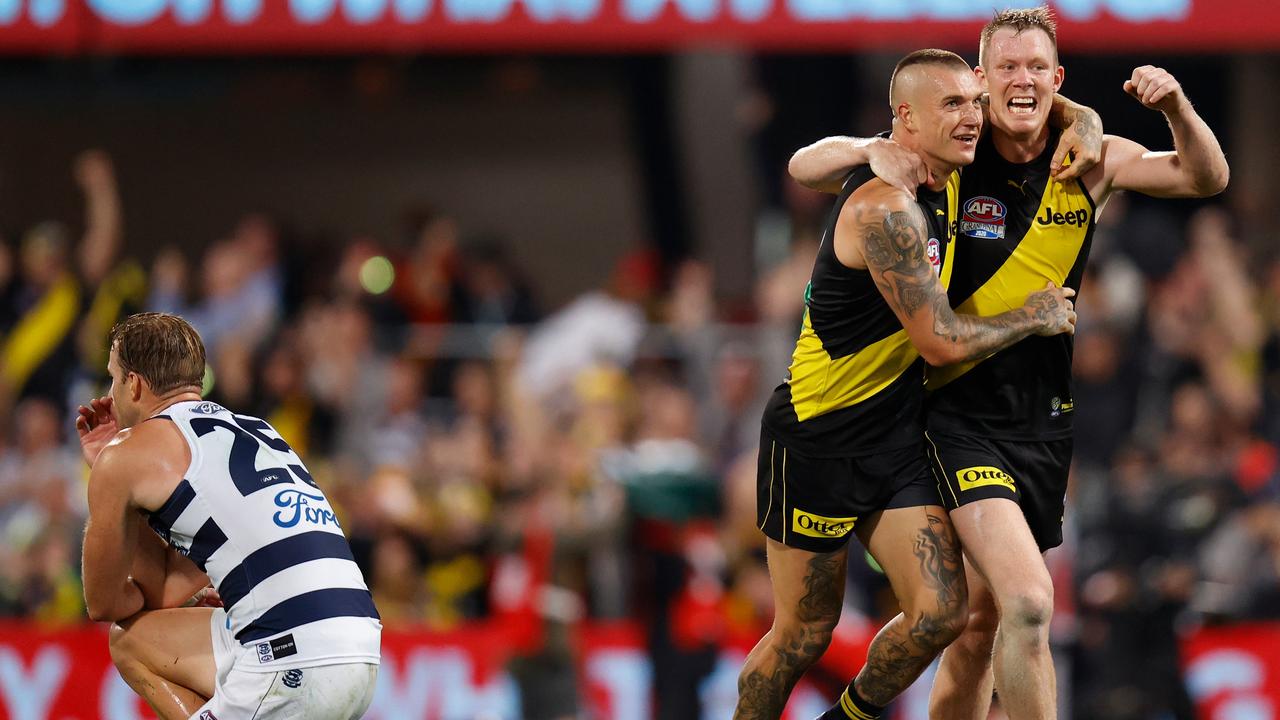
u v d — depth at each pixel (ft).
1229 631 96.43
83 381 120.57
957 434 57.72
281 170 168.55
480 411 114.21
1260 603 98.12
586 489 99.86
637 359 117.19
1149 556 98.12
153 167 168.25
